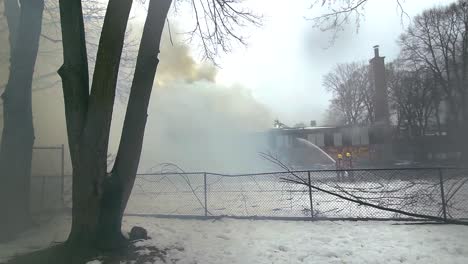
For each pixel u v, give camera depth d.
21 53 9.20
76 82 6.92
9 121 9.06
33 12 9.34
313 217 9.57
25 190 9.10
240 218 10.02
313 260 6.33
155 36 7.48
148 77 7.36
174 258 6.57
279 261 6.33
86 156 6.75
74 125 6.86
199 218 10.18
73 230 6.91
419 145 41.62
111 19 6.72
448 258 6.21
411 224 8.66
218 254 6.77
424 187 10.86
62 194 11.84
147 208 12.09
